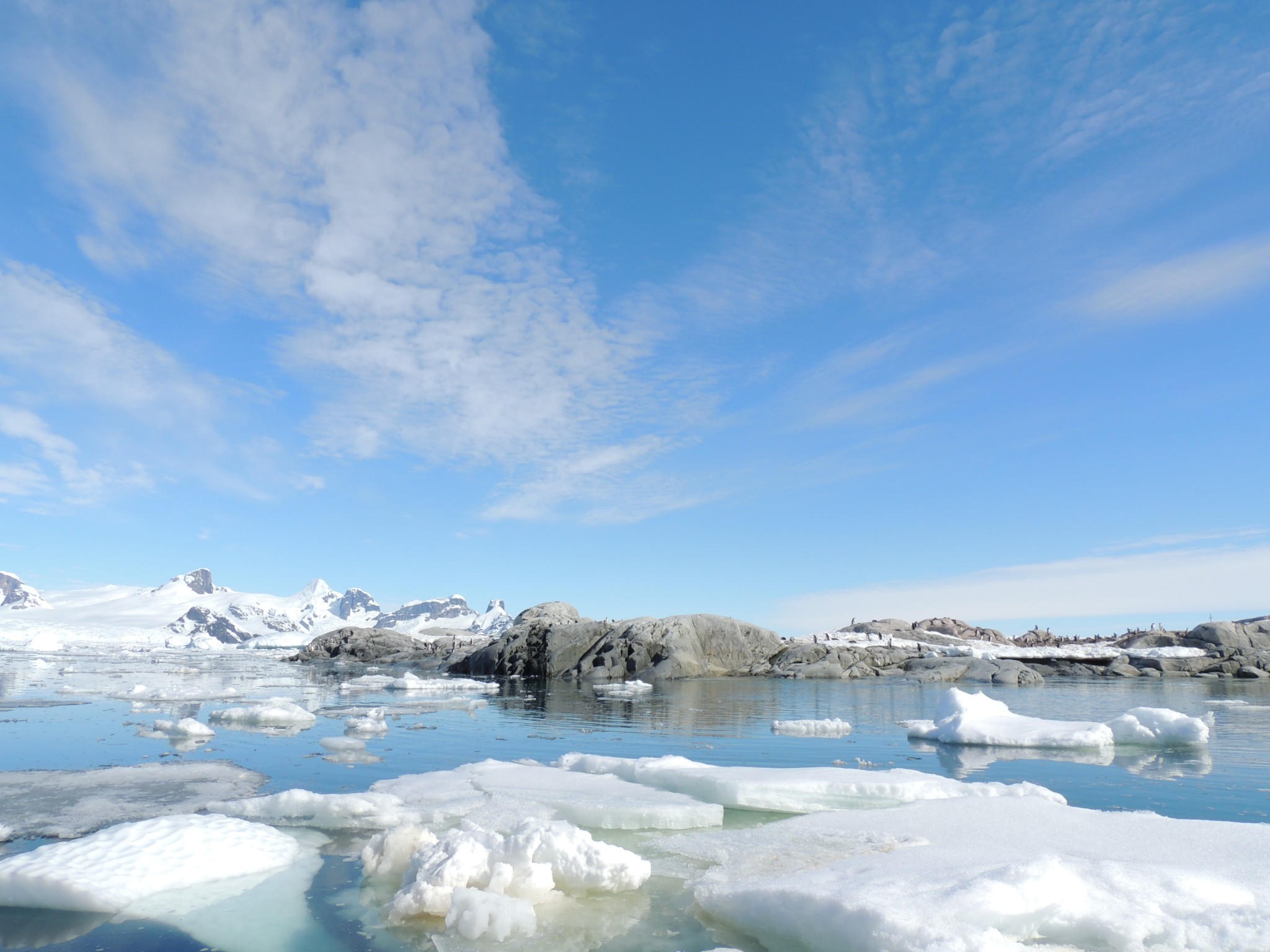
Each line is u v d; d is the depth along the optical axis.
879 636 40.16
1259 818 7.04
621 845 6.04
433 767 9.68
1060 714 17.77
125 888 4.75
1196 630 43.47
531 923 4.35
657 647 33.06
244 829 5.86
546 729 13.98
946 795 7.39
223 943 4.16
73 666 37.59
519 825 5.39
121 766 9.27
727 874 5.13
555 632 35.47
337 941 4.21
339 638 51.06
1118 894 4.09
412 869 4.98
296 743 11.63
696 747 11.80
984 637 50.66
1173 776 9.28
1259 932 3.62
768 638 36.38
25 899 4.67
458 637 51.62
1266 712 18.42
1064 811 6.13
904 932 3.58
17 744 11.07
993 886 3.93
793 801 7.35
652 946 4.16
